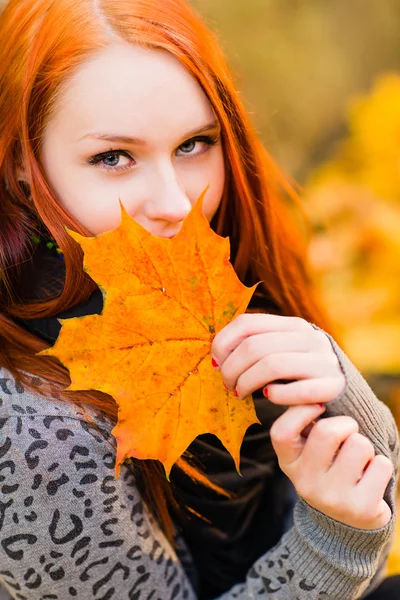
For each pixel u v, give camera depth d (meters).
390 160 1.56
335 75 2.08
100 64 0.74
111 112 0.75
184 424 0.72
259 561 0.80
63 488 0.75
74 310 0.81
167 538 0.85
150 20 0.75
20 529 0.75
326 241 1.45
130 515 0.79
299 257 1.00
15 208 0.82
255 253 0.91
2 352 0.78
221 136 0.81
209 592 0.92
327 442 0.70
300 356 0.71
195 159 0.80
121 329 0.71
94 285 0.80
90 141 0.75
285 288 0.93
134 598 0.79
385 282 1.40
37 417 0.75
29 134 0.77
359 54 2.08
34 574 0.77
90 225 0.78
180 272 0.71
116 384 0.71
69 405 0.76
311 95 2.05
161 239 0.70
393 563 1.07
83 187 0.77
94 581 0.78
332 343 0.72
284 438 0.71
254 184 0.87
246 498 0.88
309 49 2.05
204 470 0.85
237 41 2.00
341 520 0.73
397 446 0.78
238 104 0.83
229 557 0.91
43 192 0.78
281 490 0.92
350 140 1.69
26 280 0.82
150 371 0.72
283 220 0.97
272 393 0.71
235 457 0.73
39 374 0.77
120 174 0.77
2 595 0.86
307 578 0.76
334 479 0.71
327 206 1.49
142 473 0.81
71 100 0.75
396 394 1.28
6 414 0.75
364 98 1.83
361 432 0.73
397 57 2.06
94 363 0.71
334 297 1.38
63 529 0.75
